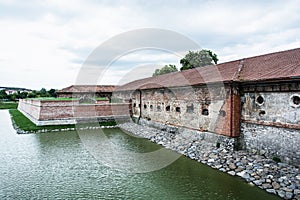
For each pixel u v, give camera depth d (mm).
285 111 8859
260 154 9961
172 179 8711
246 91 10602
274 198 7020
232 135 10891
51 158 11461
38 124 20078
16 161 11000
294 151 8562
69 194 7609
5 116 31188
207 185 8117
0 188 8078
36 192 7762
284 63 10320
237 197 7199
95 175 9219
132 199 7258
